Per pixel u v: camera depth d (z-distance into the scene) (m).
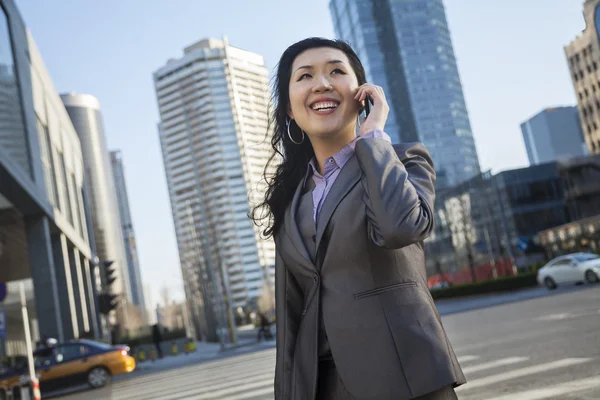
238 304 143.25
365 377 1.53
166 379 16.20
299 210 1.83
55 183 39.97
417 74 122.56
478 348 10.00
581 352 7.79
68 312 38.41
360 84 1.97
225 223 136.75
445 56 125.62
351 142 1.80
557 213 67.94
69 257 46.94
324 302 1.65
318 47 1.94
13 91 29.97
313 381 1.63
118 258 177.38
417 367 1.51
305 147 2.16
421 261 1.70
